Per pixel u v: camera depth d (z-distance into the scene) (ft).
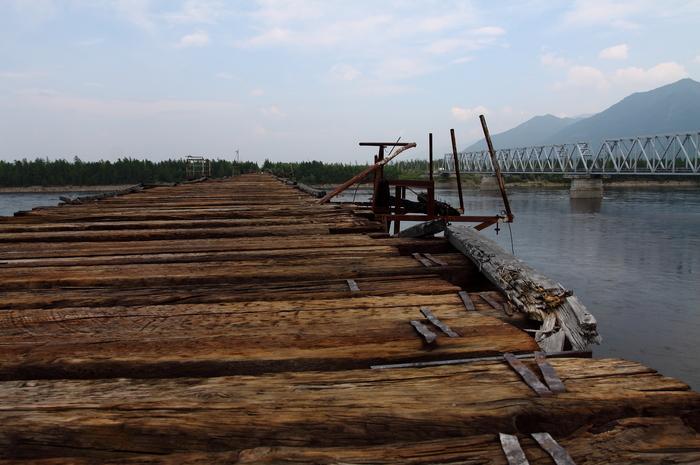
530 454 4.17
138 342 6.93
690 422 4.81
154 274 11.28
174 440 4.55
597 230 104.99
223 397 5.13
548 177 354.13
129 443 4.55
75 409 4.88
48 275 11.18
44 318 7.97
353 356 6.49
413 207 31.07
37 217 22.21
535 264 70.90
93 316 8.07
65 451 4.50
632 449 4.23
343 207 26.91
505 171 307.17
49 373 6.17
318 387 5.35
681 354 35.83
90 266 12.25
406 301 8.91
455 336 7.06
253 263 12.51
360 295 9.52
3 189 310.65
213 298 9.23
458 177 26.13
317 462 4.12
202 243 15.64
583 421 4.83
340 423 4.65
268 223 20.49
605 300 51.42
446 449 4.25
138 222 20.34
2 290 10.35
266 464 4.10
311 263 12.52
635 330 41.63
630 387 5.19
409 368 5.94
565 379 5.40
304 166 346.74
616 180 331.77
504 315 8.30
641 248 82.17
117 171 342.85
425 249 15.21
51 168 337.72
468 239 13.07
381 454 4.20
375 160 29.73
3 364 6.12
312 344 6.88
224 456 4.21
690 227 106.32
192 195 39.14
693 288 55.47
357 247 14.61
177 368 6.30
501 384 5.37
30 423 4.59
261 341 6.98
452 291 9.81
